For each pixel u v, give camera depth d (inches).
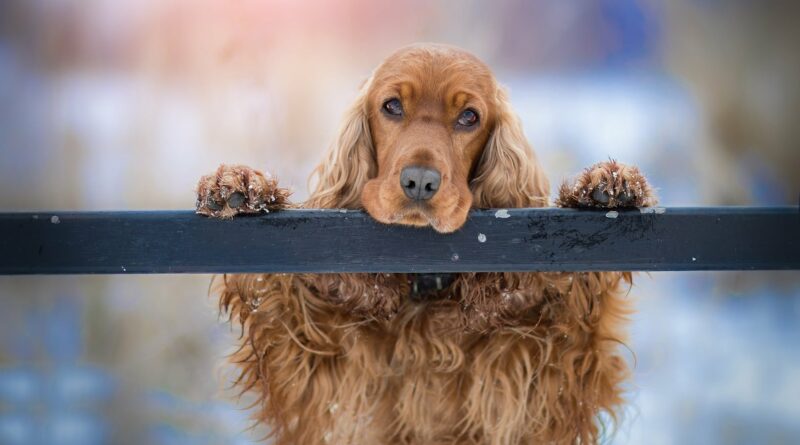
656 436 277.6
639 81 502.3
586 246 160.9
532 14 519.2
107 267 156.8
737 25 497.7
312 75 456.4
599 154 446.9
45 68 462.6
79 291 334.0
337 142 211.0
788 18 491.2
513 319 206.5
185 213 158.4
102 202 417.4
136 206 418.0
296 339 204.5
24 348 321.1
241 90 446.6
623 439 274.4
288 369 207.6
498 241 161.9
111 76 462.3
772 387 295.6
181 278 331.9
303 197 329.4
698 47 496.7
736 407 287.4
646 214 160.1
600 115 474.6
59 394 301.6
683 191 438.9
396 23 495.8
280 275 205.6
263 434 221.9
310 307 207.2
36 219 155.7
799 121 464.4
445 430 213.2
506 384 206.8
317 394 208.2
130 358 317.7
